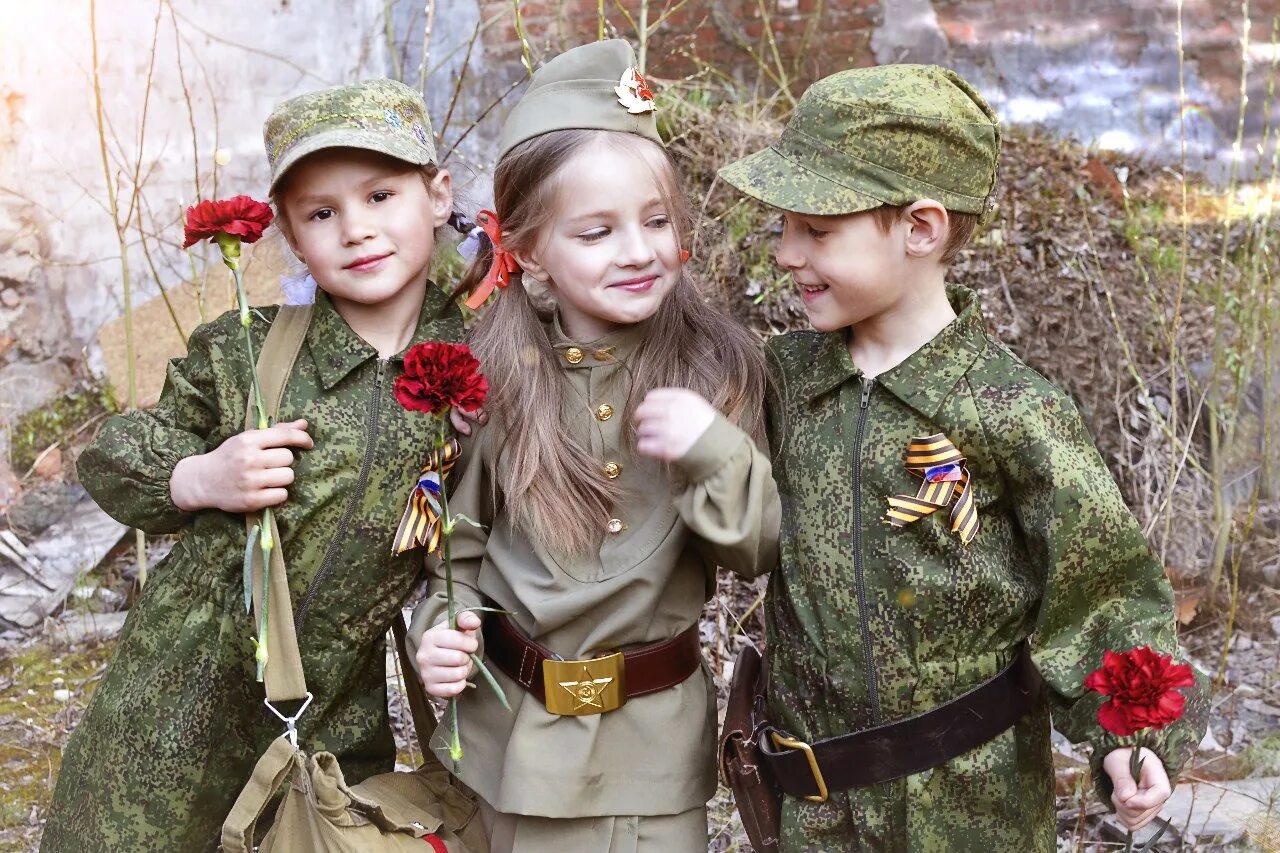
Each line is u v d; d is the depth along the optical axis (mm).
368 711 1928
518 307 1804
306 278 1948
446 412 1603
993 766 1614
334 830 1640
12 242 4043
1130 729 1383
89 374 4133
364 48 4512
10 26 3992
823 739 1670
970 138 1610
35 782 2670
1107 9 4617
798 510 1682
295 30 4414
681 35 4598
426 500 1784
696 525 1627
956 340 1623
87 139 4133
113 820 1874
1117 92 4629
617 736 1731
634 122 1714
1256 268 3479
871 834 1639
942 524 1589
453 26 4535
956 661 1611
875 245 1597
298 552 1796
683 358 1780
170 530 1893
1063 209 3879
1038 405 1575
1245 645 3090
